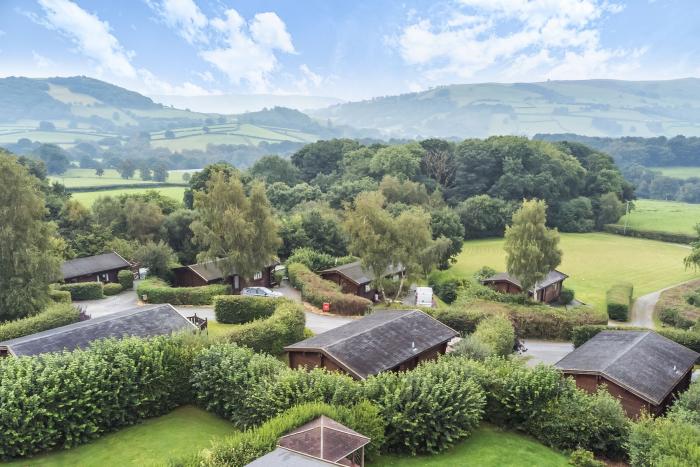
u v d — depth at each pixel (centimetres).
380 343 3216
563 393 2658
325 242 8569
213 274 6656
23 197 4816
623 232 12244
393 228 5838
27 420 2122
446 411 2417
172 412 2698
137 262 7225
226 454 1778
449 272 8769
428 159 13575
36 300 4753
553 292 7106
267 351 3738
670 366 3238
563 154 13200
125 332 3148
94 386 2364
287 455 1517
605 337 3750
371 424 2216
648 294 7331
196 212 8775
